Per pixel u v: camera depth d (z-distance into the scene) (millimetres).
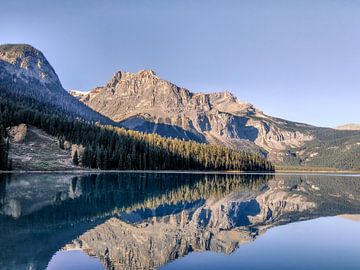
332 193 94250
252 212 56938
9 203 56469
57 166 157000
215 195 82875
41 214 48031
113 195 74562
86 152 169250
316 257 30031
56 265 27531
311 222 47906
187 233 39781
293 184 133250
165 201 68250
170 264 28281
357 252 31859
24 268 26672
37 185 87688
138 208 57656
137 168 192500
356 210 60312
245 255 30859
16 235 36125
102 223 43875
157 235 38500
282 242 35844
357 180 181125
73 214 49062
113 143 196500
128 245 33812
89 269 26781
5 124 181875
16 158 154375
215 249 32844
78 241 34812
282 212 57281
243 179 157125
